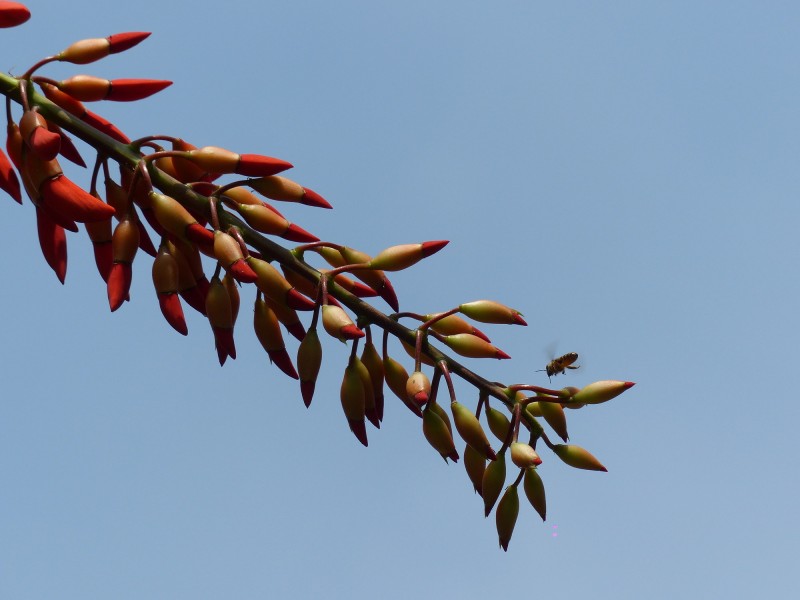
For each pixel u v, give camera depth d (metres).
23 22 4.96
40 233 5.12
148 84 5.27
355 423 5.30
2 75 5.05
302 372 5.23
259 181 5.29
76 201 4.77
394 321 5.33
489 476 5.15
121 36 5.20
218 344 5.18
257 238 5.26
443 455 5.26
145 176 5.06
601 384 5.16
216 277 5.14
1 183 5.02
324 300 5.14
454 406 5.17
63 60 5.13
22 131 4.84
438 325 5.41
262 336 5.29
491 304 5.32
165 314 5.05
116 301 4.90
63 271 5.12
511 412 5.24
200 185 5.31
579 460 5.28
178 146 5.33
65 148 5.28
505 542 5.27
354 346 5.29
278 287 5.11
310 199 5.38
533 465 4.97
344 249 5.45
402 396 5.46
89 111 5.34
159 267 5.07
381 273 5.44
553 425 5.31
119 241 4.98
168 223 5.02
